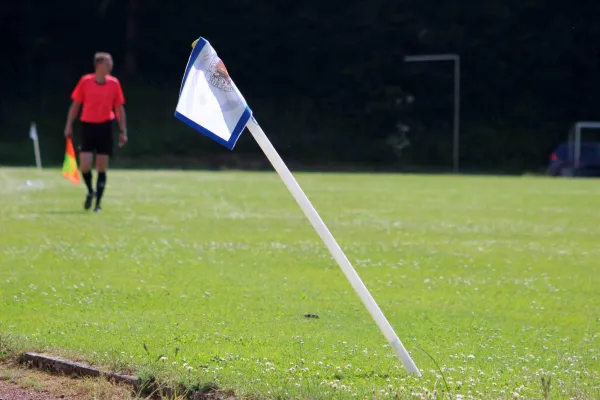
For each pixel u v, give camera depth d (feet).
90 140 114.32
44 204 126.72
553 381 38.11
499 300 60.44
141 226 99.91
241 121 37.88
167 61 396.16
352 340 46.44
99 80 113.29
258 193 163.84
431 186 207.82
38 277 64.75
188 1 395.55
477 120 399.24
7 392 35.91
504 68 396.98
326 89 400.67
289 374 38.24
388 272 71.97
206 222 106.73
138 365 37.96
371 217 120.88
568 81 396.57
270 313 53.62
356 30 399.65
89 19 393.29
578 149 327.47
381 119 392.68
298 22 398.01
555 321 53.62
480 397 34.78
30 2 385.50
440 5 398.62
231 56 400.26
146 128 362.53
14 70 384.88
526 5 392.27
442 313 55.31
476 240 96.17
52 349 40.91
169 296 58.49
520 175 326.44
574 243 94.89
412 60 393.29
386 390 35.45
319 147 379.14
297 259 77.15
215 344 44.55
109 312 52.85
